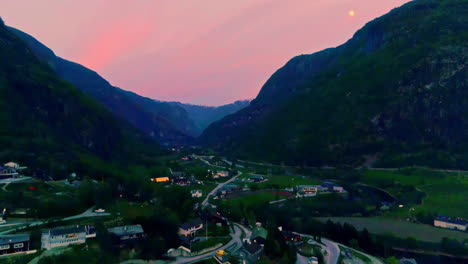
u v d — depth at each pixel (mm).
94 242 80062
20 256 71188
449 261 105375
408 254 110062
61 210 100438
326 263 91500
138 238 86812
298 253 95688
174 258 82625
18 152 141625
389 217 150625
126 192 136625
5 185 112125
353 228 118375
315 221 133625
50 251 74250
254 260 83000
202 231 104750
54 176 134250
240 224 124875
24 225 87000
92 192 115000
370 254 106562
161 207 116875
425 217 142125
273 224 113562
